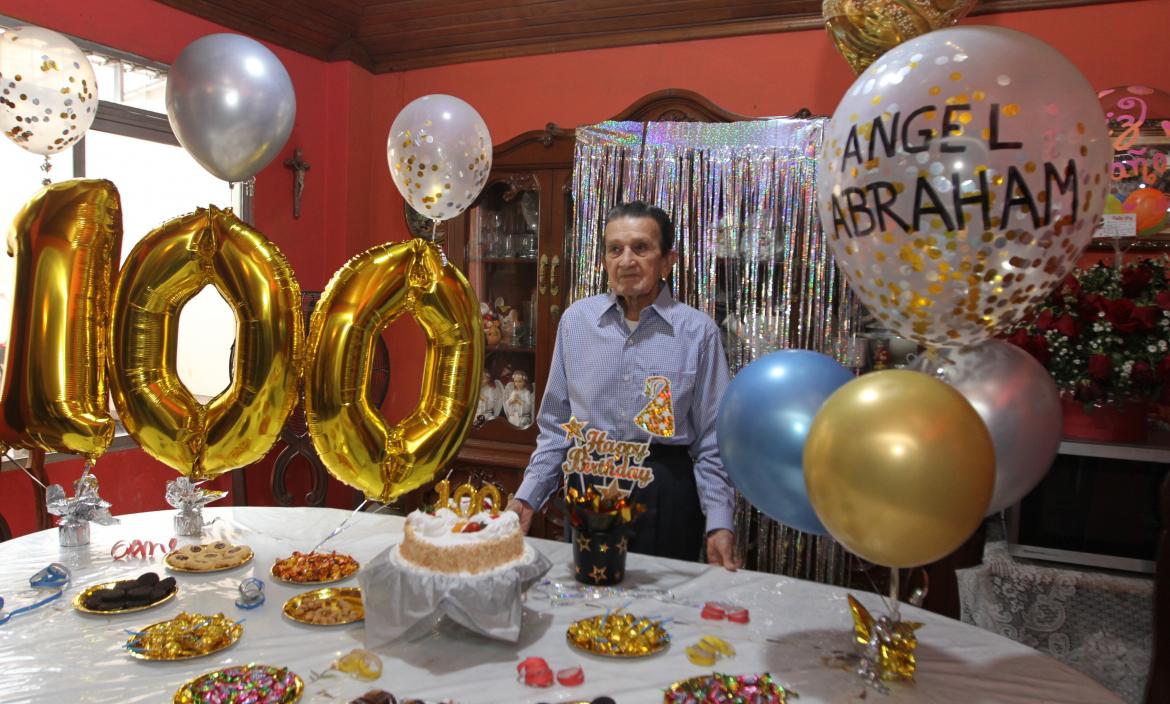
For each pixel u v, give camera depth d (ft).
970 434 2.91
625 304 6.05
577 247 9.08
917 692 3.36
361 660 3.43
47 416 4.41
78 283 4.42
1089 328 5.51
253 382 4.33
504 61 10.80
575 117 10.41
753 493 3.82
